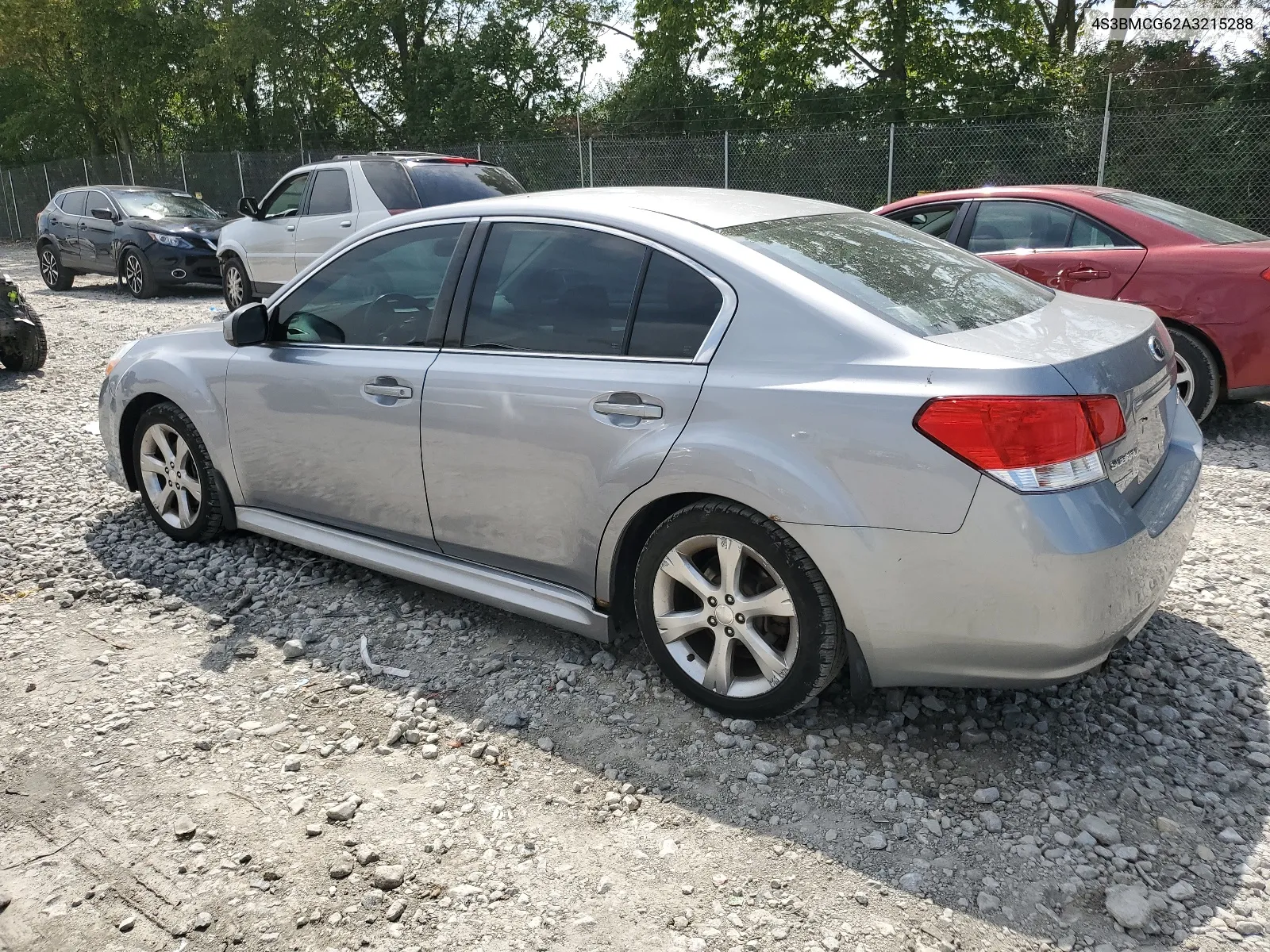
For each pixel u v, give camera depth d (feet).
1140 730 10.03
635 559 10.95
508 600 11.59
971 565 8.50
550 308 11.04
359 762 9.70
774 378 9.36
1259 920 7.48
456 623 12.61
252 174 84.17
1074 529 8.25
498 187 35.99
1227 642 11.83
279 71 87.97
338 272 13.12
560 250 11.11
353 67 89.45
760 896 7.83
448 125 85.25
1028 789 9.10
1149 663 11.31
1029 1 69.46
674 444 9.75
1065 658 8.59
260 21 85.87
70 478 19.11
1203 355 20.15
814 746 9.75
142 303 47.37
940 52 70.79
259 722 10.43
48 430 23.31
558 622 11.23
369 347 12.57
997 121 60.49
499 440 11.11
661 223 10.55
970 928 7.47
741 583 9.77
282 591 13.66
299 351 13.30
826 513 8.93
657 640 10.51
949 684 9.16
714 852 8.35
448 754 9.80
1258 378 19.77
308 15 88.28
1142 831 8.50
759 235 10.49
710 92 75.87
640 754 9.74
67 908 7.82
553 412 10.65
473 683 11.16
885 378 8.83
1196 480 10.28
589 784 9.30
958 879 7.97
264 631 12.53
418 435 11.83
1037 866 8.11
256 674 11.44
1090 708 10.44
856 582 8.96
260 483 14.06
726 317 9.82
